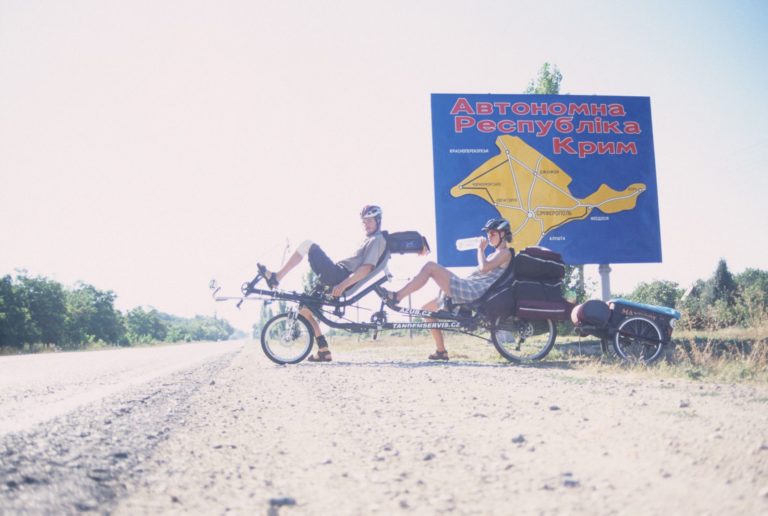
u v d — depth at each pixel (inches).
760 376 193.3
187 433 114.1
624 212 445.7
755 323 359.3
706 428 104.3
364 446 99.8
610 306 266.4
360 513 65.5
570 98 451.2
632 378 198.2
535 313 275.3
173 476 82.1
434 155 435.5
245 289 292.5
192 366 350.0
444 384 186.2
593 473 78.5
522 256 278.7
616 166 449.1
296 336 299.6
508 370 231.3
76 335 2501.2
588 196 444.8
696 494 67.9
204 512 66.5
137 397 173.6
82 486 75.5
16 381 251.6
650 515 61.5
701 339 345.1
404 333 889.5
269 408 146.7
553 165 443.5
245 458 93.0
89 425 122.6
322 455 94.1
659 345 258.8
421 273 285.0
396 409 138.6
